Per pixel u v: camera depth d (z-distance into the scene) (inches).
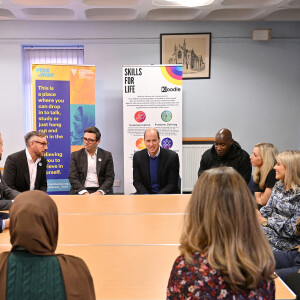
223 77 215.3
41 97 187.3
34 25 205.9
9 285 38.3
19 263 38.9
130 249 75.1
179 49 211.6
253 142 221.3
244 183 38.7
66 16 199.2
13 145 213.5
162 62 212.4
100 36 209.3
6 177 135.3
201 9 184.2
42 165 140.3
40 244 39.1
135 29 209.6
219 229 36.5
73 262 40.7
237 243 35.8
